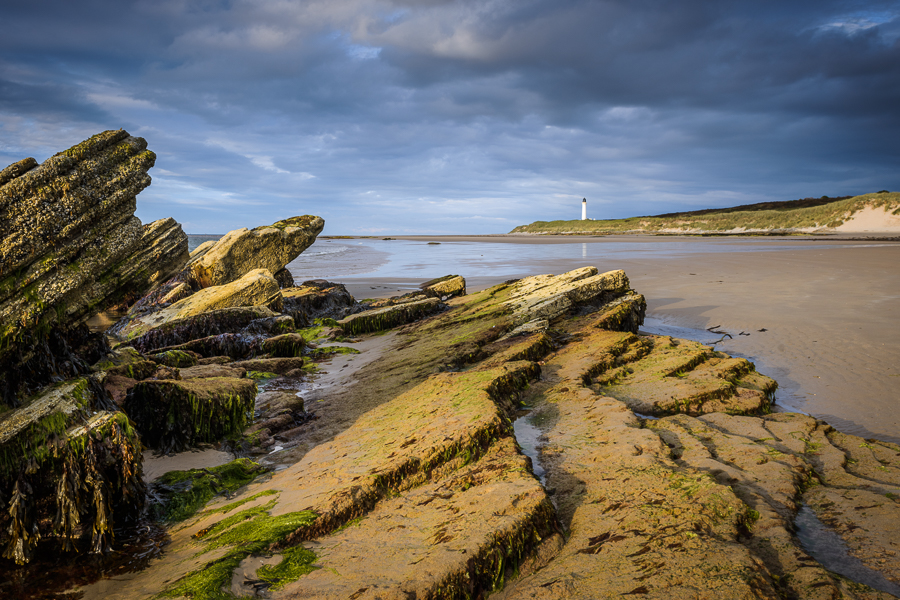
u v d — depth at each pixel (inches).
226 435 245.0
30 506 163.3
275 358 383.6
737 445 184.7
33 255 182.1
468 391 238.4
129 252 219.6
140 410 234.4
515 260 1346.0
